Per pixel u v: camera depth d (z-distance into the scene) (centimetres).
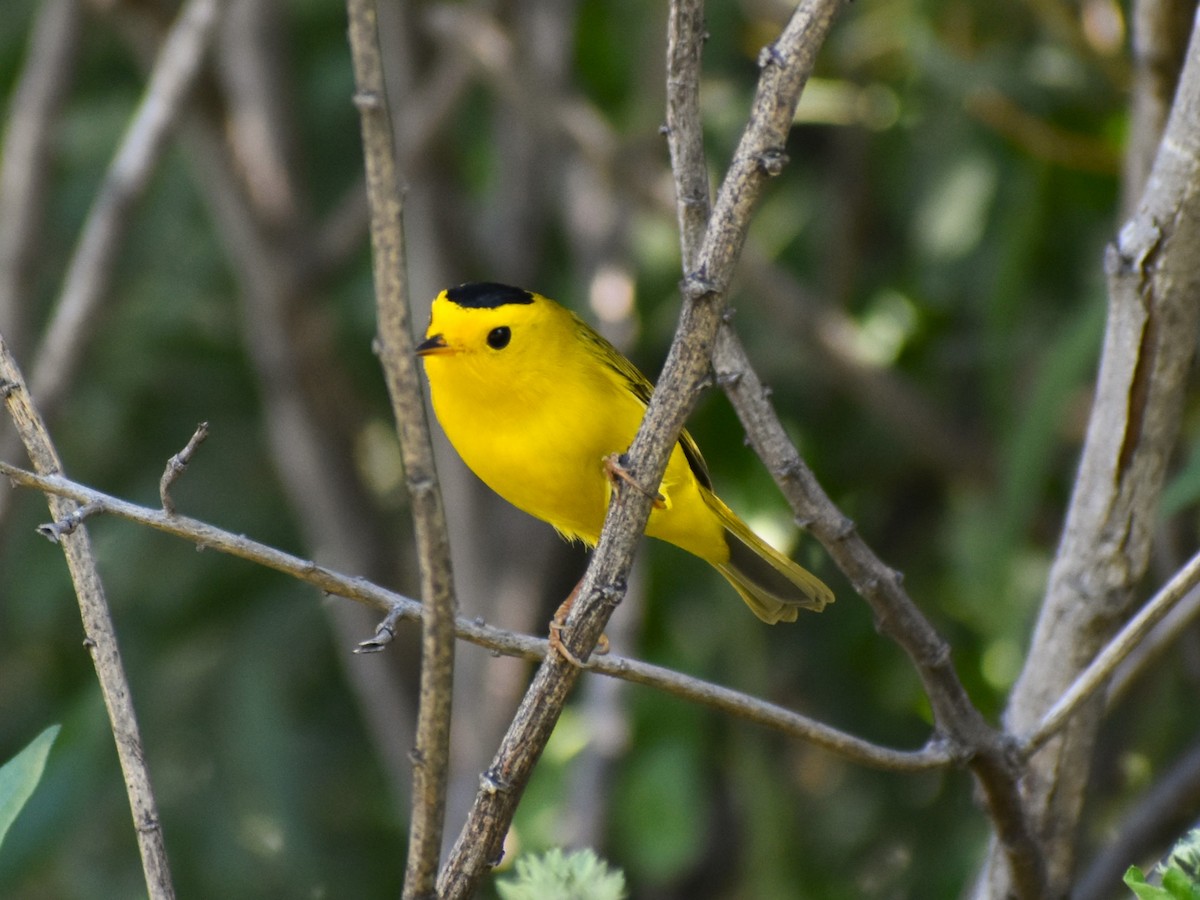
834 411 1269
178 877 1252
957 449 1155
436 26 1223
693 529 812
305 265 1218
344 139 1469
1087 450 688
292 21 1433
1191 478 775
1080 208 1157
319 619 1318
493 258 1322
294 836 1251
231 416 1357
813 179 1351
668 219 1225
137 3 1227
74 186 1410
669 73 546
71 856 1250
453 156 1312
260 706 1273
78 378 1252
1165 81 718
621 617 1122
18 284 1174
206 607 1320
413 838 485
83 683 1314
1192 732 1128
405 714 1176
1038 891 673
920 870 1168
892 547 1256
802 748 1216
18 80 1433
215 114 1198
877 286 1308
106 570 1313
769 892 1065
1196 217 642
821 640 1230
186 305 1334
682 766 1084
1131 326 663
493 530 1256
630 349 1235
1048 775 703
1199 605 761
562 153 1396
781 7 1242
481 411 773
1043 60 1112
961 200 1185
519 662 1188
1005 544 961
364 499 1245
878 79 1223
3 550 1134
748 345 1271
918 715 1208
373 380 1405
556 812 1093
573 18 1347
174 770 1281
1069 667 696
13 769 513
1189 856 495
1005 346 1071
